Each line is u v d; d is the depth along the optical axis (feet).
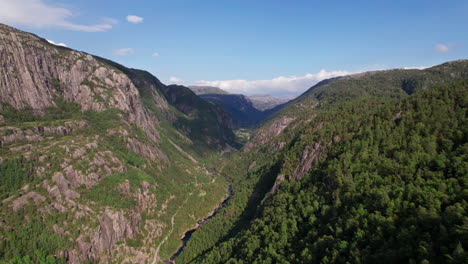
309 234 305.94
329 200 337.11
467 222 186.29
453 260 169.07
